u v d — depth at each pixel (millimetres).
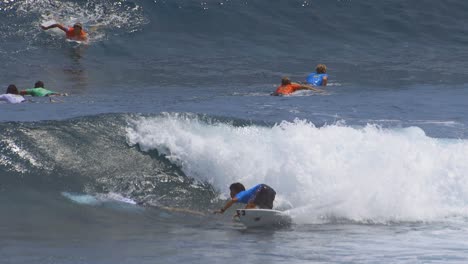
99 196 39906
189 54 95188
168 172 43188
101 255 29953
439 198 43344
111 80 80938
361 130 48781
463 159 46281
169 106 64250
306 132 45750
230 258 30297
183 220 38219
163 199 41219
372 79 85438
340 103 69000
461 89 80125
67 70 85000
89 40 95938
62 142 42750
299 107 65562
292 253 31562
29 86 76812
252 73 87312
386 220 40406
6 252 29625
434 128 58219
